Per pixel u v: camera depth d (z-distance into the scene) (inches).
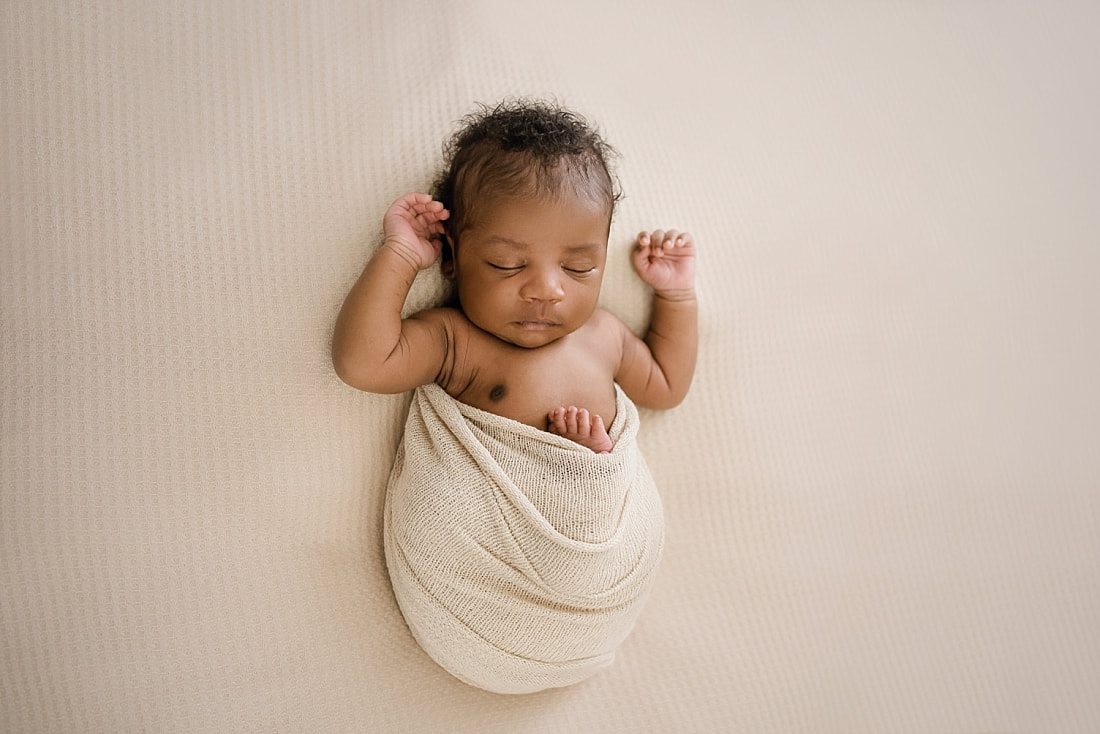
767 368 51.7
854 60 58.0
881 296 54.6
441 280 45.3
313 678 42.2
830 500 51.8
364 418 43.9
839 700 49.7
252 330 41.8
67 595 38.4
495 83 49.0
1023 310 56.9
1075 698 52.3
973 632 52.1
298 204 43.1
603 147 45.9
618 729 46.6
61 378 39.1
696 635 48.9
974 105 59.2
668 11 55.3
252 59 44.1
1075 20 62.5
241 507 41.3
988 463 54.4
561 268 41.1
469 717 44.7
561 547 40.1
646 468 45.9
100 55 41.6
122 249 40.4
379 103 45.7
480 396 43.3
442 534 40.3
